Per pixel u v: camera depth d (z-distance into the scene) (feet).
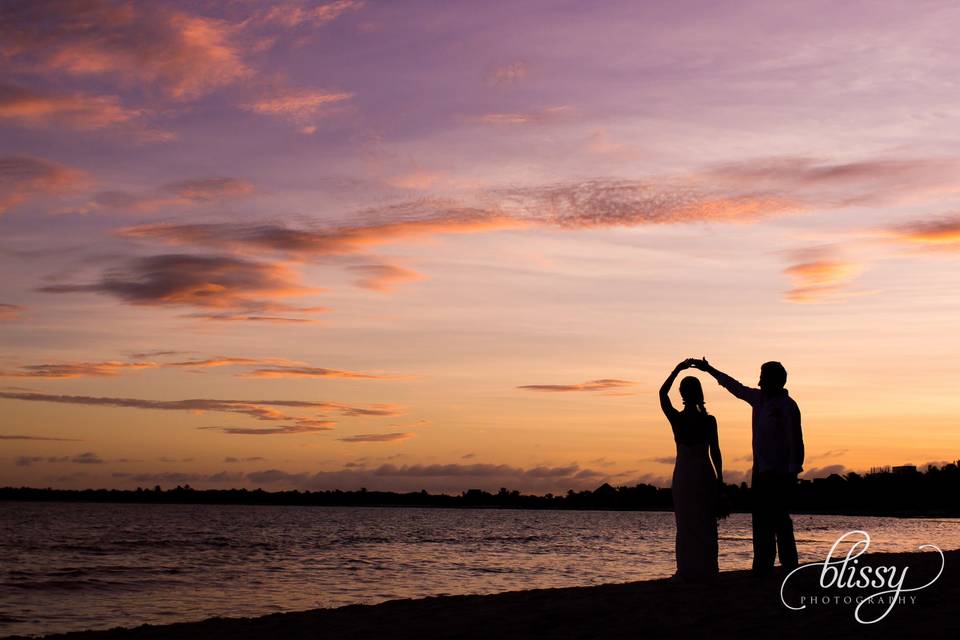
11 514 520.42
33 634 65.57
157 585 107.45
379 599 89.35
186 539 246.06
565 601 32.01
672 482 34.50
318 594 95.09
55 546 204.54
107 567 140.87
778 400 32.37
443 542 247.09
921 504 633.61
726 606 27.61
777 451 32.30
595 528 434.30
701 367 34.06
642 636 23.68
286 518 565.53
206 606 83.92
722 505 33.88
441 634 25.85
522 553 187.42
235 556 174.19
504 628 26.27
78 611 80.38
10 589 102.83
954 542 194.80
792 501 32.63
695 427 33.88
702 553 33.47
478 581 111.24
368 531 344.49
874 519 620.08
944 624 23.29
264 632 28.94
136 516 532.32
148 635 30.40
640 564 145.69
